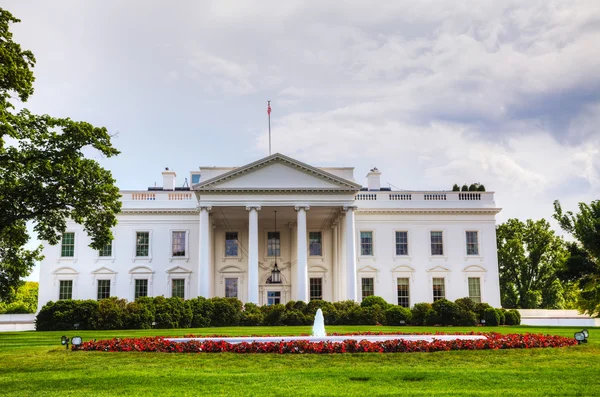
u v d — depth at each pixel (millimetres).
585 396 12625
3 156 29797
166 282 53625
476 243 56062
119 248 53938
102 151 32625
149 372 15820
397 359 17609
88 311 38906
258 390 13352
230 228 55594
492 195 56906
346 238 48969
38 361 17875
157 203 54750
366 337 23453
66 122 31656
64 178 31297
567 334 29422
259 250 55188
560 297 73938
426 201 56219
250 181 49281
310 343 18953
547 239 74750
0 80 25000
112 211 34094
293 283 54625
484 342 19766
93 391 13398
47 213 32562
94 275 53312
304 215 48781
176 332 33188
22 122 30266
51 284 52969
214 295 54062
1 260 39875
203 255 48062
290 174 49531
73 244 53688
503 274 76312
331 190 48969
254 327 39531
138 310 39406
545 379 14633
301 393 12984
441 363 17125
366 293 54438
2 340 27031
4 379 15023
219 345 19172
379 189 61531
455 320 41344
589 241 42844
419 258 55219
